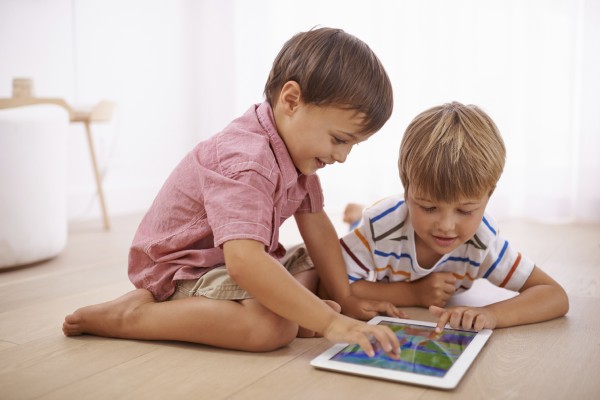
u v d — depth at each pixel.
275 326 0.89
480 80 2.35
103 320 0.96
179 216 1.00
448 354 0.86
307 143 0.96
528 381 0.79
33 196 1.56
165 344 0.94
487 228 1.08
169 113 2.87
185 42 2.93
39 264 1.59
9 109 1.61
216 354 0.89
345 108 0.92
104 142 2.56
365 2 2.52
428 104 2.44
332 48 0.94
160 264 1.00
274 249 1.03
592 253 1.67
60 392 0.77
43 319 1.09
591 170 2.19
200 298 0.92
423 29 2.42
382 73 0.97
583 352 0.90
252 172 0.90
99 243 1.90
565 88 2.21
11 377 0.82
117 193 2.61
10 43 2.18
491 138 1.00
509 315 1.01
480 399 0.74
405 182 1.04
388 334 0.82
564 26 2.20
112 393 0.76
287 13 2.75
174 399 0.74
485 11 2.33
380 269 1.16
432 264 1.13
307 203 1.14
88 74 2.47
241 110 2.91
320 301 0.86
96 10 2.49
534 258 1.60
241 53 2.88
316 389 0.77
